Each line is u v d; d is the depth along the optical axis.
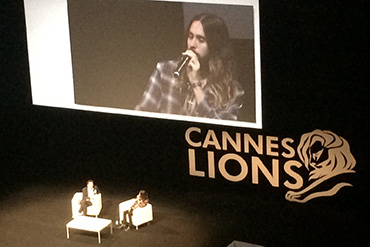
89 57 18.27
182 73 17.38
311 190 16.88
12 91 19.58
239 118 17.08
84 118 19.00
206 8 16.75
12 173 19.98
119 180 19.02
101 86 18.38
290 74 16.55
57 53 18.55
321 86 16.31
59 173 19.61
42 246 17.03
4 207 18.78
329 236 16.70
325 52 16.09
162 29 17.33
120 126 18.67
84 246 16.91
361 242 16.45
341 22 15.78
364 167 16.31
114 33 17.84
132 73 17.95
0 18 19.11
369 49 15.66
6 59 19.38
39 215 18.36
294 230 16.97
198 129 17.69
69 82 18.66
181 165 18.27
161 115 17.91
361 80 15.91
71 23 18.19
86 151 19.22
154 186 18.66
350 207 16.62
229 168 17.58
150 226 17.56
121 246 16.83
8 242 17.30
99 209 18.11
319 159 16.62
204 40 16.95
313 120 16.59
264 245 16.70
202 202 18.05
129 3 17.50
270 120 16.98
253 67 16.62
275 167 17.05
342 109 16.25
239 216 17.53
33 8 18.44
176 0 17.00
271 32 16.45
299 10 16.08
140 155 18.66
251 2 16.25
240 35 16.56
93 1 17.84
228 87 17.00
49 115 19.36
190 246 16.75
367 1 15.43
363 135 16.17
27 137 19.78
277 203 17.28
